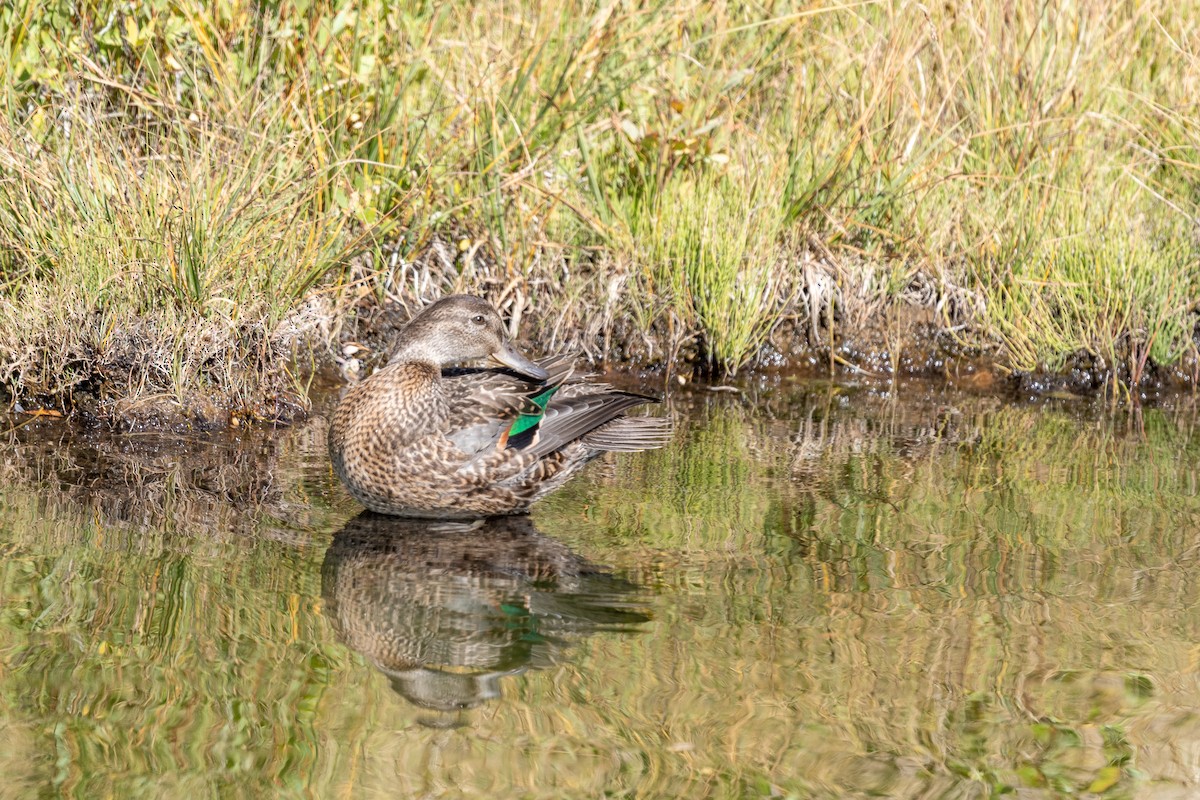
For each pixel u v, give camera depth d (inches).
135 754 243.1
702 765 245.1
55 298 446.0
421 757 246.4
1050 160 588.1
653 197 555.2
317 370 497.0
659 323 538.6
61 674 268.7
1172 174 593.6
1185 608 313.3
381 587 320.5
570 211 553.0
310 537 352.2
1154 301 541.3
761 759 247.4
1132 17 647.1
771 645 291.6
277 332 470.3
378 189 508.7
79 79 496.4
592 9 592.4
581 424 386.3
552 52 580.7
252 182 478.6
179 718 256.1
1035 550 350.6
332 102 520.7
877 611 309.7
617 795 235.0
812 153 567.2
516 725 258.8
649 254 538.9
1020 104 600.1
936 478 414.3
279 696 266.2
